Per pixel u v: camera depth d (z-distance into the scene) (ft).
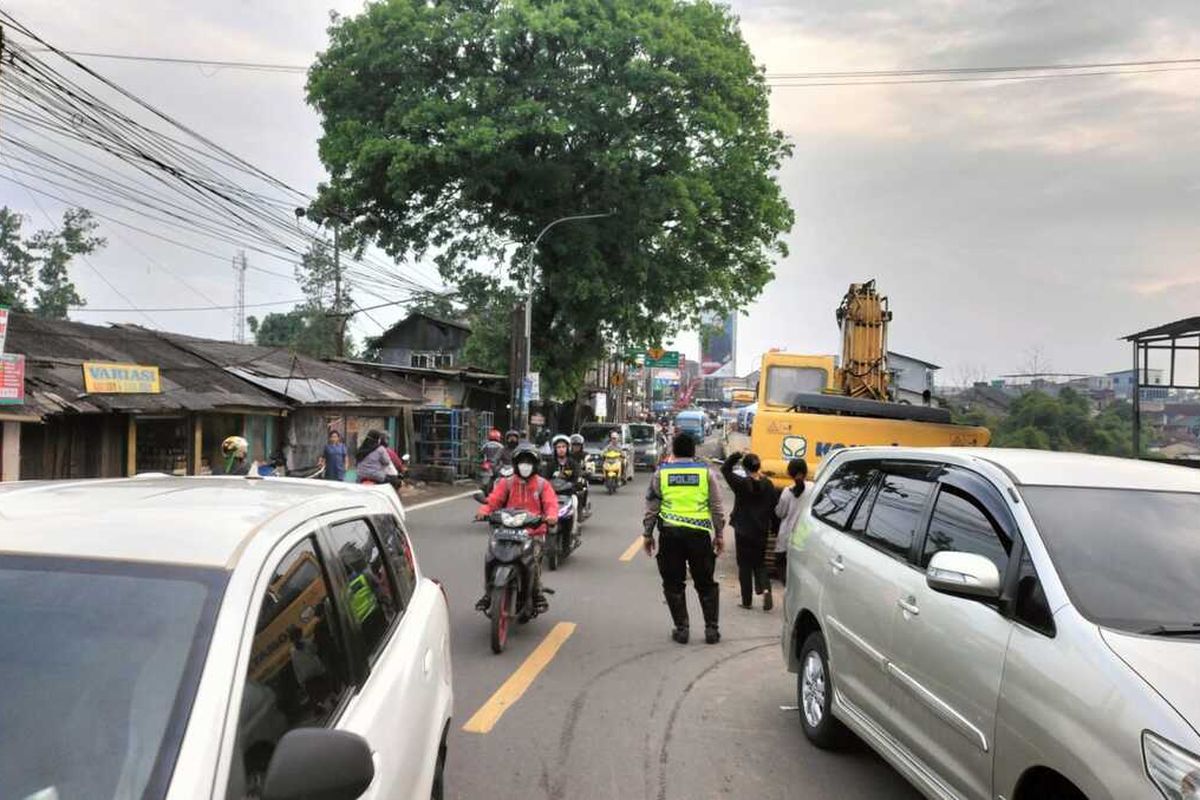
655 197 97.86
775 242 114.52
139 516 7.88
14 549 7.07
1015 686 10.28
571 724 18.04
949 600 12.17
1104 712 8.87
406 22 93.30
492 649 23.63
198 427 55.52
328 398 66.90
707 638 25.54
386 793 7.80
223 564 7.09
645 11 94.48
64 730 5.95
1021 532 11.55
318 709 7.53
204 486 10.16
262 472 41.24
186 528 7.61
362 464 45.21
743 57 105.09
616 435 93.76
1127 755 8.42
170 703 6.07
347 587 9.24
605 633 26.45
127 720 5.99
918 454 15.43
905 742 13.04
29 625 6.49
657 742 17.12
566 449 39.32
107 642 6.40
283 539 7.94
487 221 106.52
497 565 24.54
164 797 5.52
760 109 106.63
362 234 100.83
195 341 69.67
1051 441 54.29
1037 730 9.70
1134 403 43.68
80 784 5.67
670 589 25.61
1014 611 10.96
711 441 192.54
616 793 14.64
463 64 96.27
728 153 106.42
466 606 29.68
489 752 16.33
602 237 100.27
